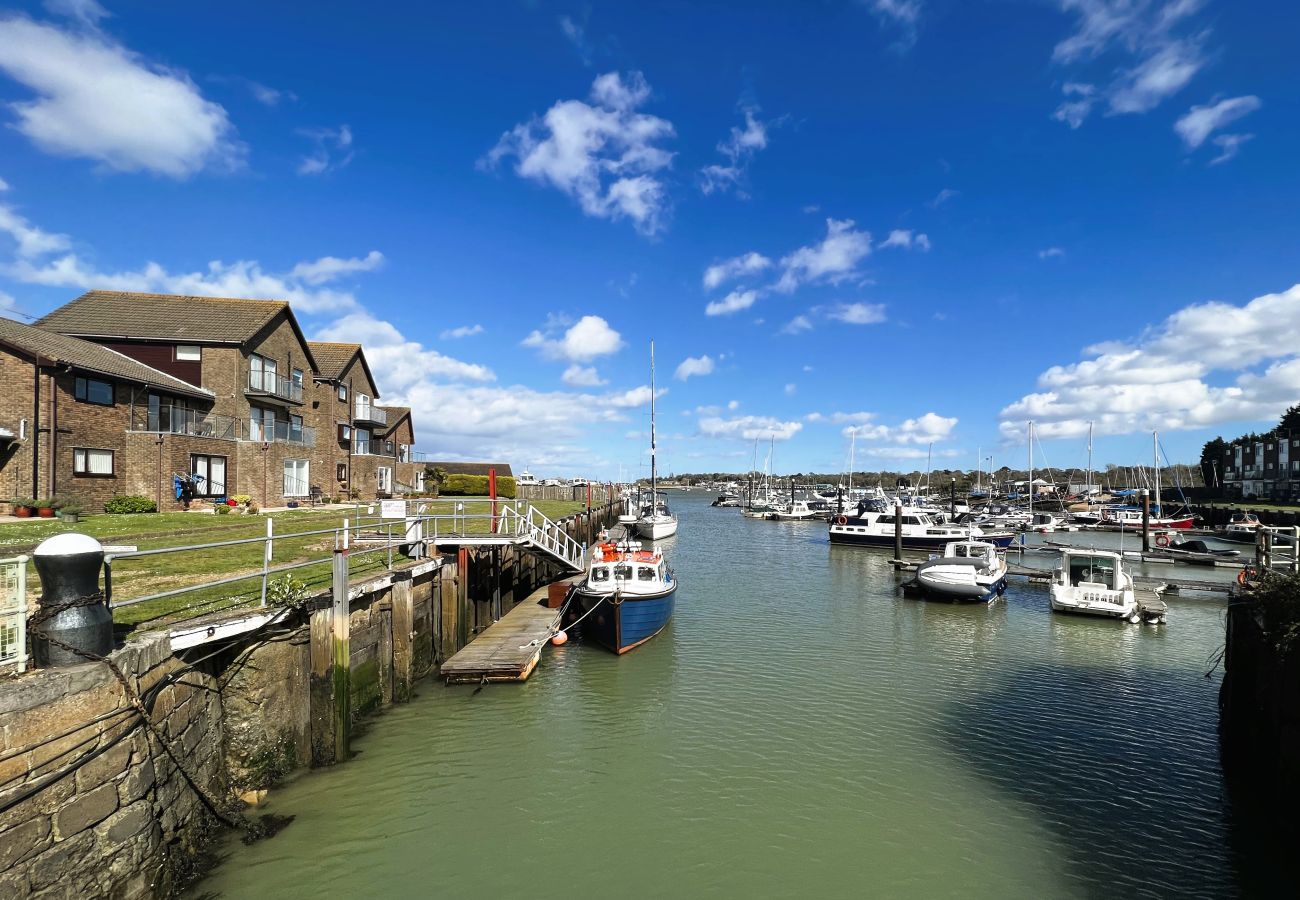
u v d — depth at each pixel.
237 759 9.55
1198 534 54.66
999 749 12.70
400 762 11.62
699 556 44.66
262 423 35.25
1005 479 158.62
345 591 11.55
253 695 9.81
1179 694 15.91
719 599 27.91
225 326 33.41
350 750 11.92
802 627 22.67
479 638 18.44
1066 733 13.46
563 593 22.91
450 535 19.89
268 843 9.01
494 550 21.47
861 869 8.95
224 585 12.42
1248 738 11.18
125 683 6.82
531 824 9.86
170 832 7.69
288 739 10.59
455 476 63.34
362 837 9.30
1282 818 9.42
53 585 6.50
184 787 8.12
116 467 26.03
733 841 9.55
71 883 6.06
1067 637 21.56
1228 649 13.12
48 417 23.33
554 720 13.80
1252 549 47.66
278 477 33.78
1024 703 15.21
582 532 43.44
